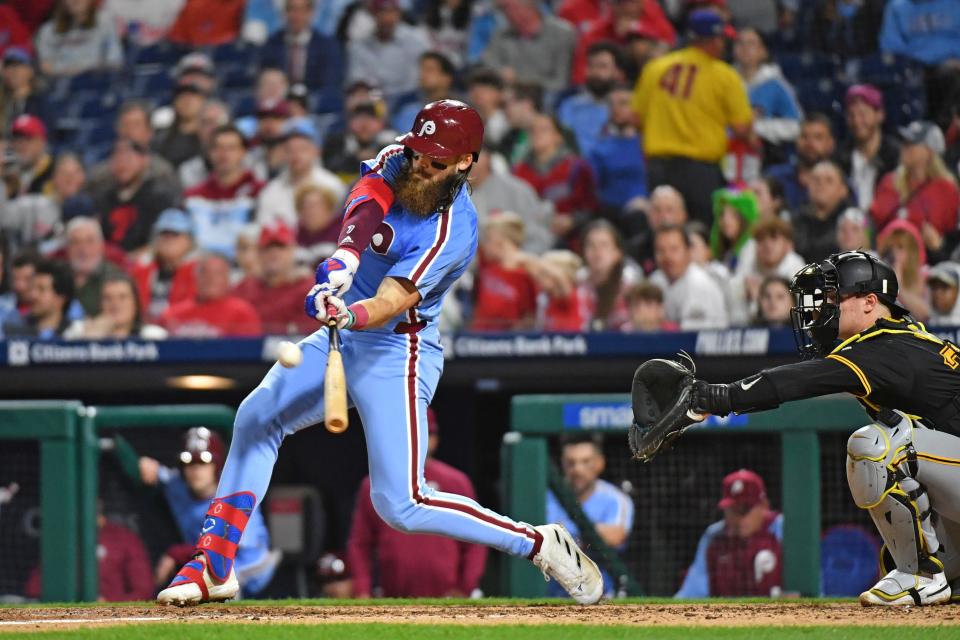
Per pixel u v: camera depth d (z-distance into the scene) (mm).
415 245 14953
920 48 38062
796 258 33562
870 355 15328
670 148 36625
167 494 27531
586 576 16375
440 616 15344
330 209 37594
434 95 40875
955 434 15508
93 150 43344
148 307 37781
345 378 15016
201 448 26828
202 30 45500
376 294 14805
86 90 45250
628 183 37000
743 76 37875
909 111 36812
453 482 26500
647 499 26797
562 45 40938
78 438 26031
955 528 16344
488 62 41594
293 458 34875
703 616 15258
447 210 15078
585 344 32031
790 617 15016
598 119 38188
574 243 36438
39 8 46344
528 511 25188
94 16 45969
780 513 24859
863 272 15883
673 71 36750
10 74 45312
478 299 34938
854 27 38750
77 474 25969
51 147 43906
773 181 35438
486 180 36594
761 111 37438
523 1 41188
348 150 39344
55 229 40156
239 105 42906
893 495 15594
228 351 33156
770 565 24906
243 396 36469
